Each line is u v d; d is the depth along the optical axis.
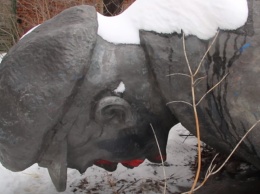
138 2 3.61
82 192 4.76
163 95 3.46
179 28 3.29
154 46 3.38
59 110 3.27
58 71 3.23
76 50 3.26
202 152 5.39
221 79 3.15
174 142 6.01
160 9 3.41
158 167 5.29
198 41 3.23
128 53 3.48
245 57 3.10
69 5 8.75
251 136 3.23
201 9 3.23
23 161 3.47
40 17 9.12
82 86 3.37
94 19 3.46
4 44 9.20
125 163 3.91
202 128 3.48
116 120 3.52
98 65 3.42
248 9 3.16
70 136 3.52
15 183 5.00
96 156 3.69
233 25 3.14
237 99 3.15
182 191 4.66
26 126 3.28
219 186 4.60
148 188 4.77
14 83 3.28
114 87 3.45
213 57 3.19
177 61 3.30
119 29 3.58
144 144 3.71
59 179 3.60
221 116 3.29
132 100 3.51
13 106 3.29
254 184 4.60
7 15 9.25
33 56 3.29
